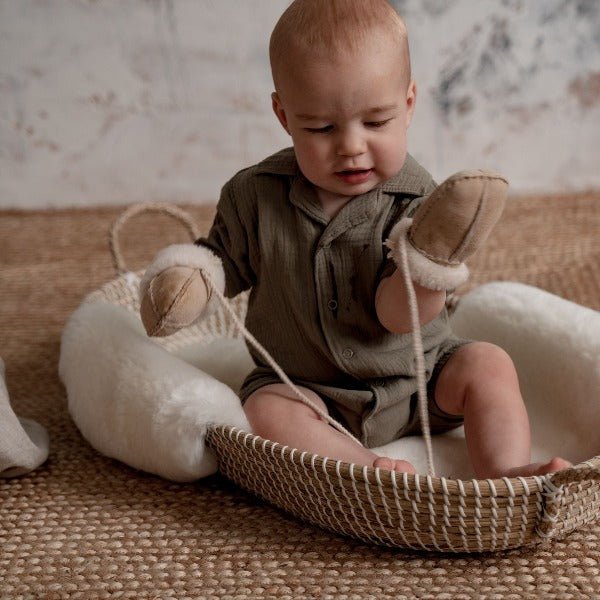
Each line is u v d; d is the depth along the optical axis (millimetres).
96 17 2391
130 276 1592
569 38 2379
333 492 1031
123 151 2533
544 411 1303
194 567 1070
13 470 1265
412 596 1000
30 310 1919
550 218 2309
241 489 1229
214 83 2453
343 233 1178
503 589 1003
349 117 1067
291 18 1082
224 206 1273
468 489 960
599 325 1282
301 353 1251
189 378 1191
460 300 1462
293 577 1042
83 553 1107
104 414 1256
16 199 2586
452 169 2506
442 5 2336
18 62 2436
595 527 1101
